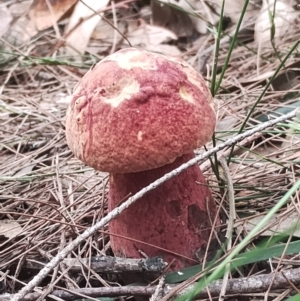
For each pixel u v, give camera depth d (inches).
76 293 9.2
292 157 13.1
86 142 8.7
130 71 8.7
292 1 21.7
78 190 14.0
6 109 18.8
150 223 9.3
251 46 21.6
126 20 27.5
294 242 9.1
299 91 15.9
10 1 28.2
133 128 8.4
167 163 8.6
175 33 25.7
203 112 8.8
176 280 9.3
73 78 22.7
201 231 9.7
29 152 16.6
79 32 23.6
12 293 10.3
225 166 11.3
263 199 12.0
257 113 15.9
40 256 11.2
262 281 8.7
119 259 9.7
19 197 13.6
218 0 24.1
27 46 25.3
